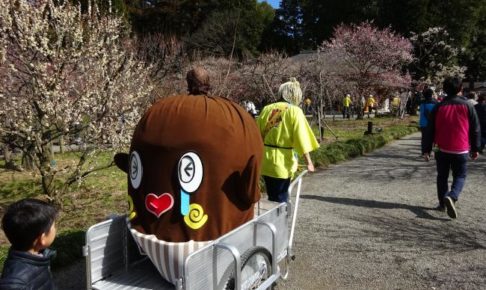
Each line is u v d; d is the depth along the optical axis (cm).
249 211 317
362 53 2497
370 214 604
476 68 4272
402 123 2247
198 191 287
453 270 423
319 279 408
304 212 616
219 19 3984
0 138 585
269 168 414
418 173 892
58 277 404
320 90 1488
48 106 558
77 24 636
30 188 805
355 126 2105
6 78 604
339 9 4128
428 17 3650
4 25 579
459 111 566
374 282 402
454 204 610
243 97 1584
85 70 629
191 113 294
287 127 408
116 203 677
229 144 295
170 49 2153
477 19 3781
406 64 3056
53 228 244
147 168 294
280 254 365
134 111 667
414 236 515
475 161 1017
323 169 943
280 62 1650
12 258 232
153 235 294
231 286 294
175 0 4509
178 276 290
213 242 276
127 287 303
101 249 308
